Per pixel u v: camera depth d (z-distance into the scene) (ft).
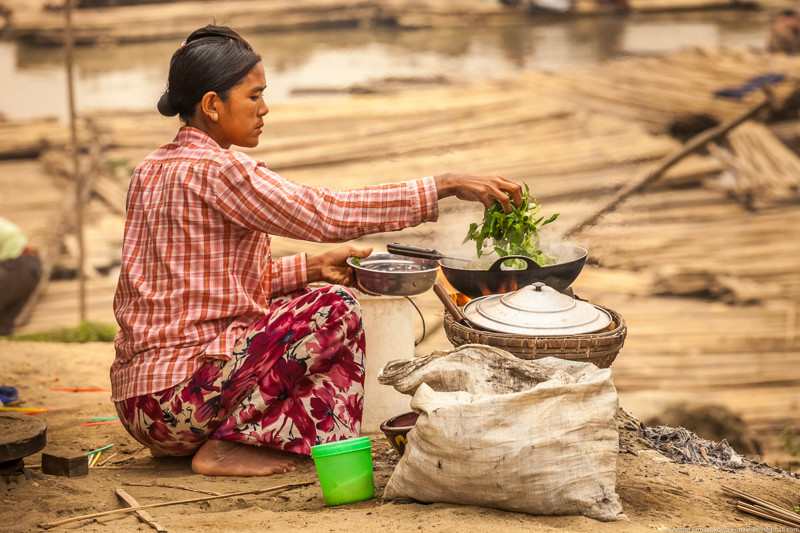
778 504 11.62
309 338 12.31
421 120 61.87
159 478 12.28
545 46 85.71
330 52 85.71
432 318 34.01
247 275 12.30
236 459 12.48
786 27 77.00
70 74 37.91
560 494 9.77
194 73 12.08
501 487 9.82
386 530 9.44
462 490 10.03
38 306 41.57
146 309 12.05
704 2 96.99
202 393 12.03
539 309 11.50
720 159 57.98
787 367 37.65
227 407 12.23
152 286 12.01
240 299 12.12
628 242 47.19
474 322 11.61
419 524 9.56
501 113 63.26
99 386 18.70
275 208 11.62
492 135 58.85
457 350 10.85
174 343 11.96
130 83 75.66
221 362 12.04
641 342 39.32
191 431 12.33
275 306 13.52
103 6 91.50
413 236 41.24
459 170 52.90
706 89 67.26
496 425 9.84
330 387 12.58
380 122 61.72
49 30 86.43
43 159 59.26
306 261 13.69
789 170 56.44
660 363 37.73
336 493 10.95
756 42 84.74
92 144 60.75
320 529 9.56
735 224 50.98
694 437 14.30
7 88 73.51
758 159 57.52
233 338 12.10
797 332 40.27
